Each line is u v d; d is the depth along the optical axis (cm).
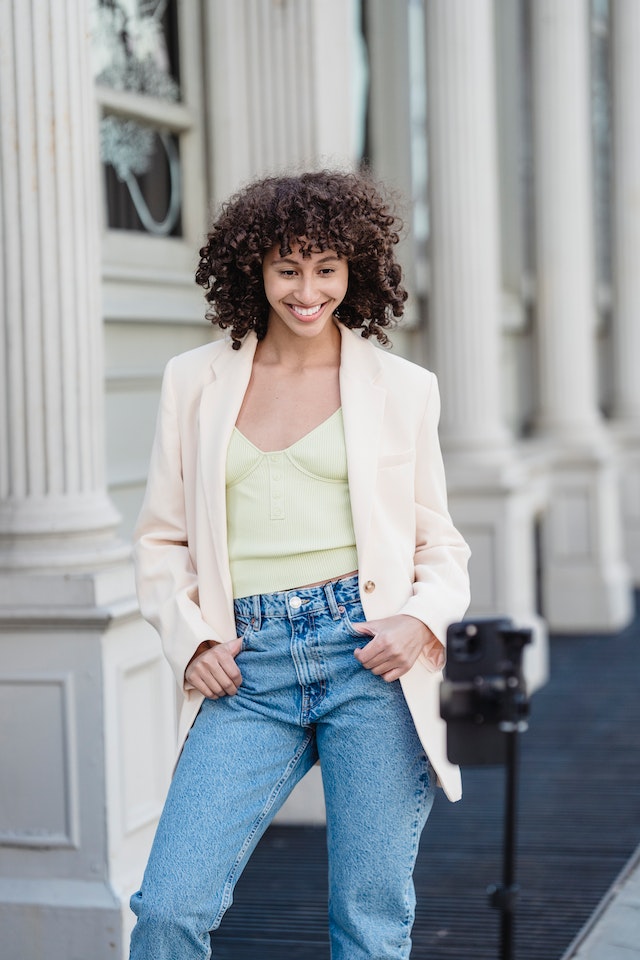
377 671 279
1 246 433
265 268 287
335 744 285
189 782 279
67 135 435
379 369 293
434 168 834
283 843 573
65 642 422
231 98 620
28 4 428
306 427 288
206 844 272
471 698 314
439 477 300
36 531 433
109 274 568
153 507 297
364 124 877
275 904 500
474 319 838
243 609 286
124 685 431
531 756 713
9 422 437
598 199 1322
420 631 282
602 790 647
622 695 848
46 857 426
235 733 283
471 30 823
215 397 291
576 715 800
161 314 600
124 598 433
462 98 823
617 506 1109
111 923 416
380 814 283
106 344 570
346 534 285
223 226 291
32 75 429
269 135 609
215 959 447
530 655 860
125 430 582
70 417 441
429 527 300
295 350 294
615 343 1283
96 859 422
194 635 282
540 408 1071
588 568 1066
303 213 277
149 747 446
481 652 319
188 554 296
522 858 550
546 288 1055
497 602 841
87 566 434
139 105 596
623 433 1280
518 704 320
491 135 845
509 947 391
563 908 492
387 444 291
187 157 636
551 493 1066
